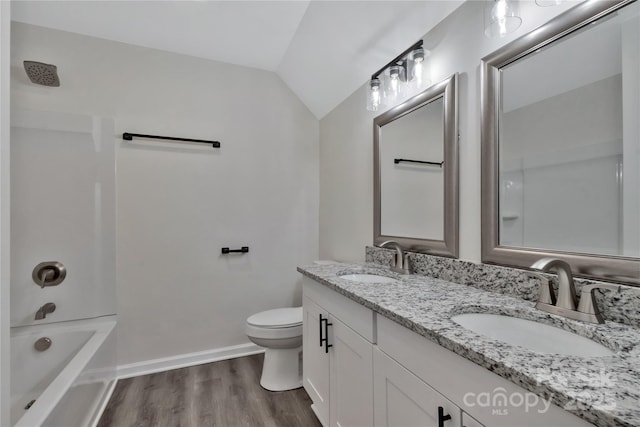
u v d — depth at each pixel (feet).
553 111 3.25
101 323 6.75
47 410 3.77
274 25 6.79
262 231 8.58
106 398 6.01
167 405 5.82
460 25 4.42
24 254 6.28
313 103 8.89
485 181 3.93
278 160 8.84
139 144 7.27
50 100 6.57
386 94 5.82
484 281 3.94
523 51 3.51
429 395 2.61
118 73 7.15
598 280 2.82
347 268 5.85
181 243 7.64
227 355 8.00
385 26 5.51
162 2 6.06
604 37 2.84
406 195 5.57
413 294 3.73
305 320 5.92
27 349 5.93
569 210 3.10
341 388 4.32
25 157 6.34
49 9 6.13
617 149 2.75
